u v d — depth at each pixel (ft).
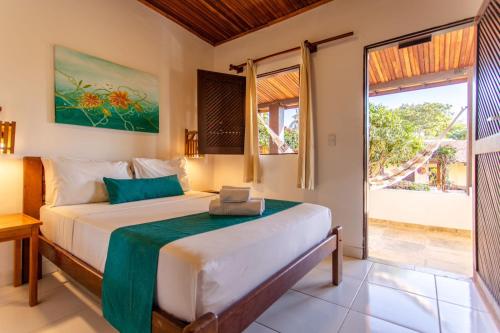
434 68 12.67
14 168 6.62
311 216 5.83
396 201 13.47
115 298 4.02
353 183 8.63
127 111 8.89
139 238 4.03
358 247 8.55
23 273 6.70
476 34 6.60
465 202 11.79
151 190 7.94
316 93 9.32
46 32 7.11
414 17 7.64
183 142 11.01
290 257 4.93
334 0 9.01
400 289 6.47
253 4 9.36
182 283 3.24
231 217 5.44
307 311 5.53
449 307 5.68
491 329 4.94
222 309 3.43
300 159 9.19
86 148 7.97
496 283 5.41
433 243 10.53
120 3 8.79
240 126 11.23
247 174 10.73
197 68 11.57
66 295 6.12
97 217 5.44
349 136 8.68
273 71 10.56
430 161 13.56
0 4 6.35
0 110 6.35
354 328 4.97
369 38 8.35
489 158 5.85
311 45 9.16
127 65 8.96
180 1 9.25
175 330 3.16
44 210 6.59
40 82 7.01
